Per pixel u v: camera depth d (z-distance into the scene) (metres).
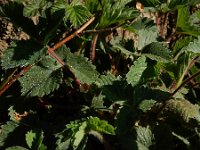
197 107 0.53
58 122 0.53
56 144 0.49
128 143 0.47
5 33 0.56
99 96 0.53
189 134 0.50
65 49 0.52
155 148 0.48
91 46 0.56
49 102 0.56
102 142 0.49
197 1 0.56
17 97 0.53
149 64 0.54
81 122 0.47
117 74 0.61
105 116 0.53
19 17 0.50
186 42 0.57
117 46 0.55
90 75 0.50
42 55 0.49
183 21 0.59
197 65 0.62
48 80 0.50
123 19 0.51
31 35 0.50
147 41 0.56
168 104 0.51
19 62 0.48
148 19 0.57
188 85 0.63
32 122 0.51
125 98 0.49
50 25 0.50
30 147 0.46
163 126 0.49
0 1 0.54
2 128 0.49
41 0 0.49
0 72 0.53
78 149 0.46
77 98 0.56
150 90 0.51
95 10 0.54
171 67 0.55
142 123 0.53
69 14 0.49
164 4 0.57
